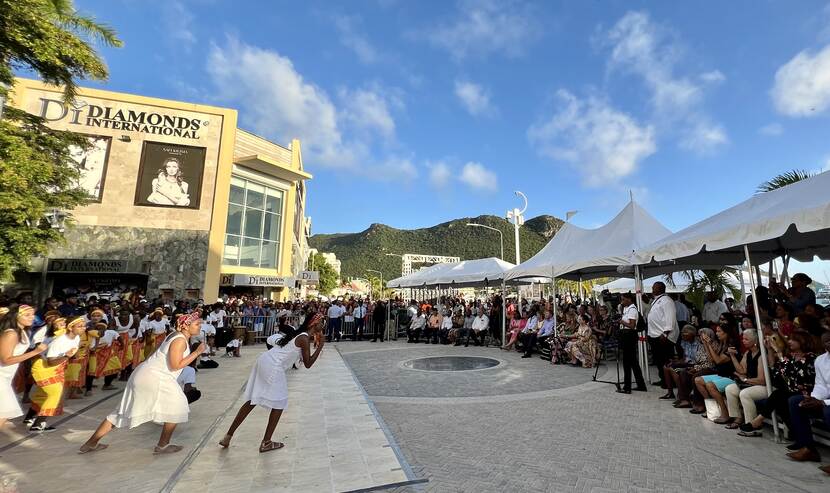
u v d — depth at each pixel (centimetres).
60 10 873
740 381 575
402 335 2144
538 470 423
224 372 1028
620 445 496
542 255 1350
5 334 447
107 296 1881
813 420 480
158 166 2092
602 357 1145
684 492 373
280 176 2531
